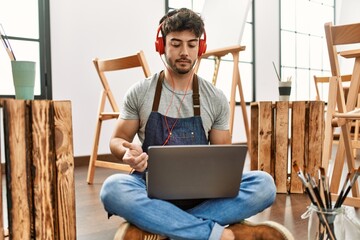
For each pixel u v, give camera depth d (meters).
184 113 1.28
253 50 4.91
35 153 1.01
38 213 1.02
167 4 3.88
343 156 1.73
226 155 1.03
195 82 1.33
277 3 5.20
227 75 4.73
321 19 6.15
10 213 0.99
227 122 1.37
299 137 2.12
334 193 1.72
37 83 3.00
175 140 1.23
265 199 1.18
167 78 1.31
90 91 3.27
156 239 1.10
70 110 1.06
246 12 3.61
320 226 0.95
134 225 1.10
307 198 1.99
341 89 1.67
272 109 2.19
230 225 1.16
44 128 1.02
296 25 5.67
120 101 3.47
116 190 1.10
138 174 1.23
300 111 2.12
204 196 1.07
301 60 5.78
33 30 2.99
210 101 1.32
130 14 3.53
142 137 1.32
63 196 1.06
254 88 4.93
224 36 3.59
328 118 1.63
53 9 3.05
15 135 0.98
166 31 1.22
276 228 1.11
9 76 2.85
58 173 1.04
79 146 3.20
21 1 2.93
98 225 1.52
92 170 2.42
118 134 1.32
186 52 1.20
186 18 1.19
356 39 1.53
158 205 1.06
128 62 2.17
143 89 1.30
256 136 2.28
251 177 1.21
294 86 5.68
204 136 1.28
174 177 1.03
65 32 3.12
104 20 3.35
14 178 0.99
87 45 3.25
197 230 1.06
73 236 1.08
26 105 1.00
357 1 6.34
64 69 3.12
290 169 2.23
